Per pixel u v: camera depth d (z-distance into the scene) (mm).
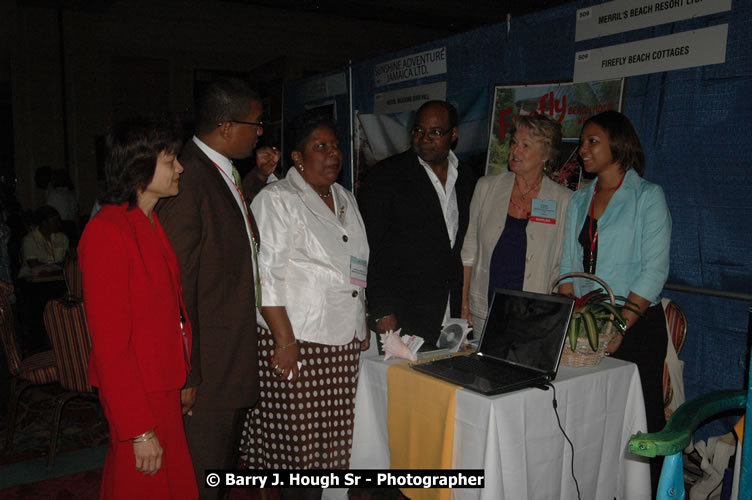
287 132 2236
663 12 2693
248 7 9414
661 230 2291
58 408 3166
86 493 2812
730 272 2594
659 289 2291
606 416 2023
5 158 8336
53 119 8336
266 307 2102
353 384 2322
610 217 2369
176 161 1645
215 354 1966
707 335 2719
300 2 9211
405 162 2562
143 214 1602
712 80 2566
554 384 1839
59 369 3123
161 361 1568
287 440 2215
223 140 2021
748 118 2453
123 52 8633
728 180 2557
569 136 3180
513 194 2586
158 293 1570
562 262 2545
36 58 8164
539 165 2469
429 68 4289
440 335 2344
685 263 2768
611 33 2932
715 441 2426
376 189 2506
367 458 2180
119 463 1516
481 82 3805
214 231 1921
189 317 1833
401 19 10281
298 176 2227
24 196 8305
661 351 2391
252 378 2061
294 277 2168
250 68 9594
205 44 9180
